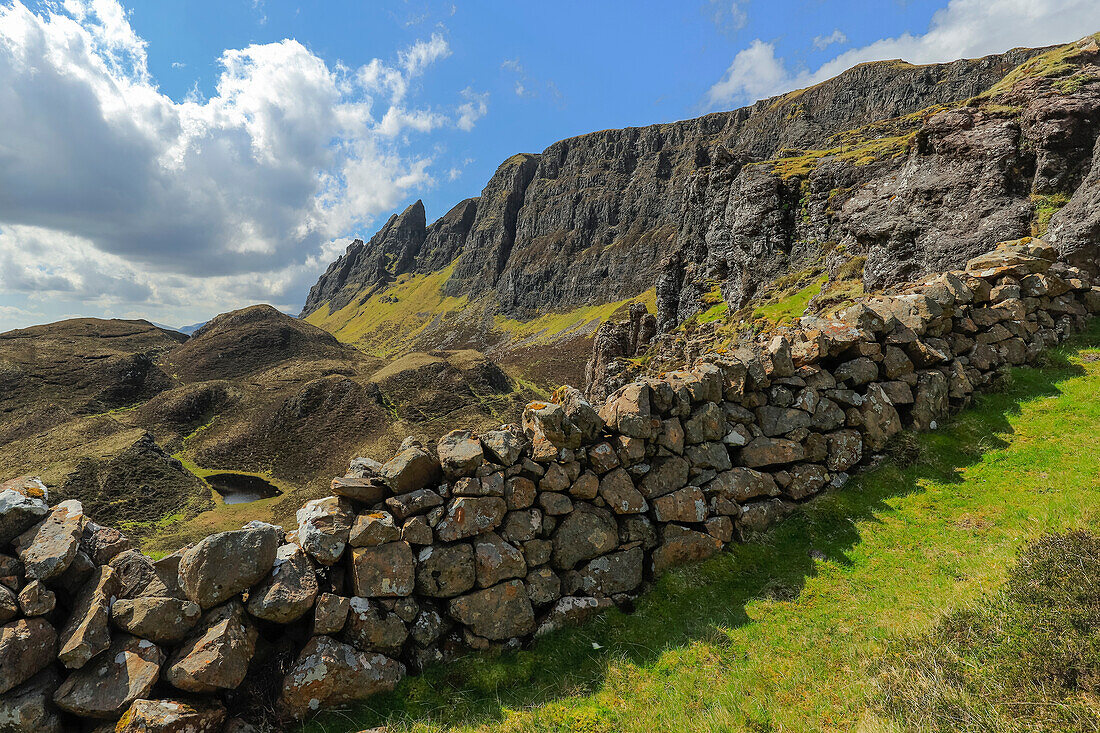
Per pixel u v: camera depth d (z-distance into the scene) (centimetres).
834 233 7669
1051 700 466
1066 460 1008
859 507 1038
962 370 1367
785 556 945
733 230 9425
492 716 670
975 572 739
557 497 903
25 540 625
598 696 690
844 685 603
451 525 816
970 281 1614
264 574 696
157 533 7625
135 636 615
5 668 532
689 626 808
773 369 1160
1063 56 4831
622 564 919
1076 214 2883
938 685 532
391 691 714
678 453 1021
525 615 820
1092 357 1475
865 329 1255
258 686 675
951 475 1072
